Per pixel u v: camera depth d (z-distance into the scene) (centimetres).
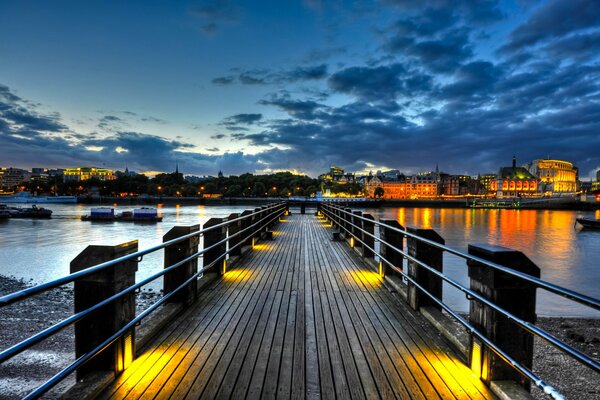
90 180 19662
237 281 657
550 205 14838
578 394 575
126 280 315
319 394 281
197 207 12962
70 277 223
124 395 274
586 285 2036
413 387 291
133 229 4519
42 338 195
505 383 281
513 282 278
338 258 904
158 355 346
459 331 388
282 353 355
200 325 429
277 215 1983
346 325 434
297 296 561
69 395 259
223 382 297
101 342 292
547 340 201
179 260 487
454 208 14888
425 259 480
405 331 414
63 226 4881
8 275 1931
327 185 18962
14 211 6303
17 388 592
